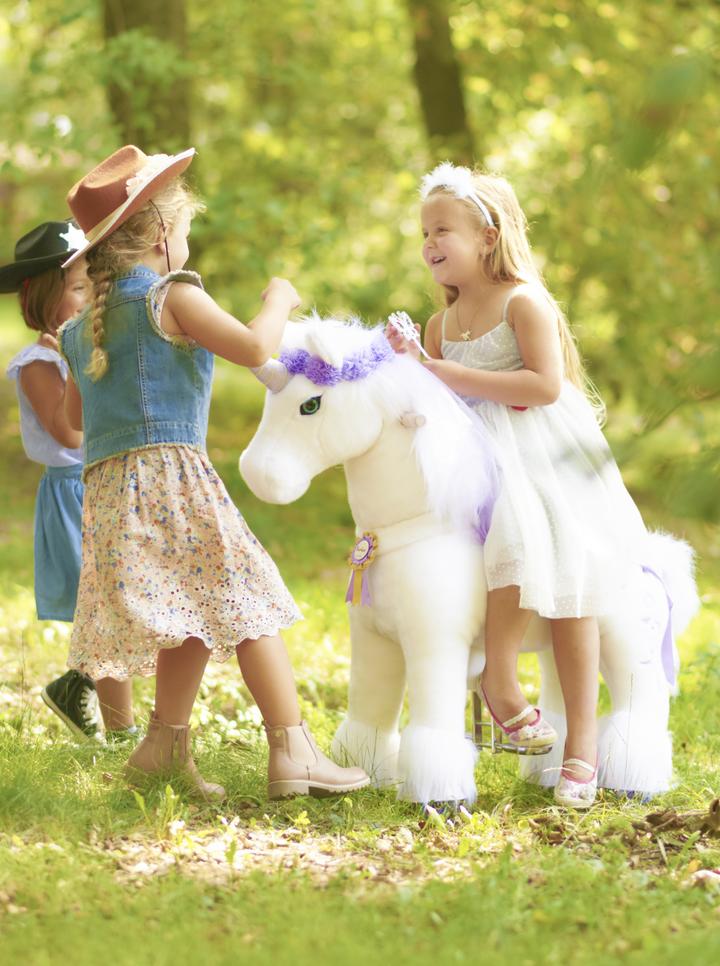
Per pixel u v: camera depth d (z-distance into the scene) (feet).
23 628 21.86
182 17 39.37
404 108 49.29
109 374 12.91
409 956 9.46
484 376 13.32
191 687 13.33
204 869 11.39
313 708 17.78
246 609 12.67
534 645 13.74
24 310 15.90
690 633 24.36
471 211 13.69
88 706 15.71
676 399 7.97
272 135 45.21
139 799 12.44
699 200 35.91
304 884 10.96
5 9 42.39
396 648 13.69
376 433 13.16
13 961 9.35
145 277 13.01
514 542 13.03
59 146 33.83
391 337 13.33
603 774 13.83
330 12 47.06
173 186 13.42
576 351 14.46
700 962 9.36
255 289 39.81
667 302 34.81
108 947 9.57
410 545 13.19
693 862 11.66
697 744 16.76
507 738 13.52
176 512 12.71
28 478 39.58
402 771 13.01
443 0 40.45
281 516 37.17
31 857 11.28
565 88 38.27
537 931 10.11
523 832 12.73
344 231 41.60
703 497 7.50
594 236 35.60
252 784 13.89
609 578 13.43
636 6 36.88
